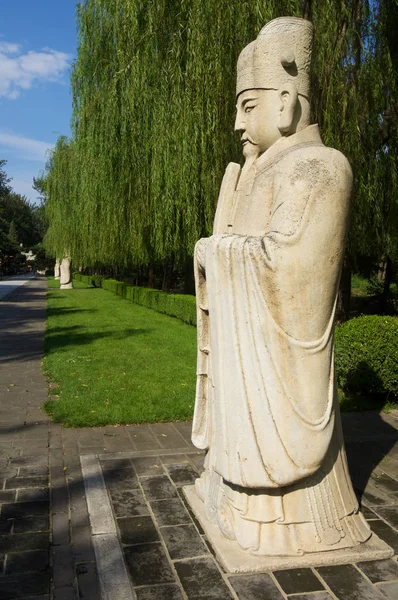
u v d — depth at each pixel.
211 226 8.09
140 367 8.38
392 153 8.23
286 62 2.60
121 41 8.84
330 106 6.85
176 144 7.95
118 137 10.14
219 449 2.60
